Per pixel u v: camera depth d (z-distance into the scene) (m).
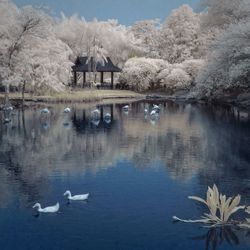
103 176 16.62
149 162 18.88
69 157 19.91
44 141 24.05
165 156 20.05
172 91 64.88
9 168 17.80
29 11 41.44
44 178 16.28
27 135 26.20
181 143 23.27
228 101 44.19
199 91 45.47
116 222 12.01
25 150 21.52
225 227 11.73
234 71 33.88
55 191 14.72
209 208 12.59
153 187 15.19
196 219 12.24
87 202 13.59
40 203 13.52
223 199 12.11
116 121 33.06
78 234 11.26
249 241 10.88
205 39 71.25
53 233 11.29
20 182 15.76
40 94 49.12
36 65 46.62
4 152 21.00
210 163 18.59
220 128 28.66
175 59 75.25
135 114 38.09
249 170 17.36
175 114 37.69
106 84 69.31
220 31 46.97
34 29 41.97
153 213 12.69
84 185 15.44
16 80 39.41
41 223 11.91
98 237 11.09
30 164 18.48
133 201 13.70
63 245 10.65
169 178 16.31
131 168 17.83
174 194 14.40
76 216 12.44
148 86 68.69
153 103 49.56
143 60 68.94
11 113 37.28
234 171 17.23
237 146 22.28
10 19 41.50
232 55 35.66
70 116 36.06
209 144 22.89
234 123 31.05
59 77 51.72
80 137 25.45
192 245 10.68
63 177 16.45
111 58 78.81
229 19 45.75
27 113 37.59
